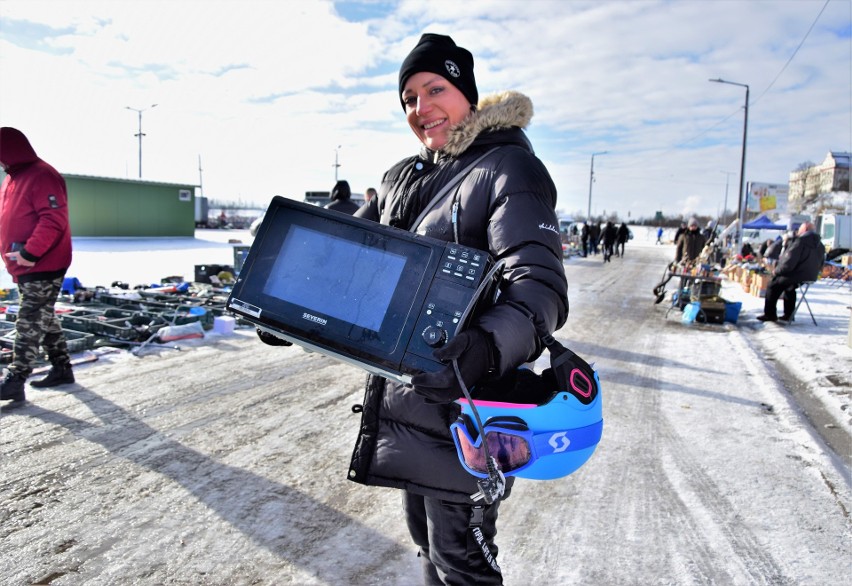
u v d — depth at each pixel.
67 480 3.08
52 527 2.66
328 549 2.62
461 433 1.30
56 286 4.13
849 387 5.43
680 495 3.26
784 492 3.31
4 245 3.96
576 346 7.04
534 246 1.29
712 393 5.24
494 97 1.62
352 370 5.42
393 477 1.54
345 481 3.25
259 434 3.83
